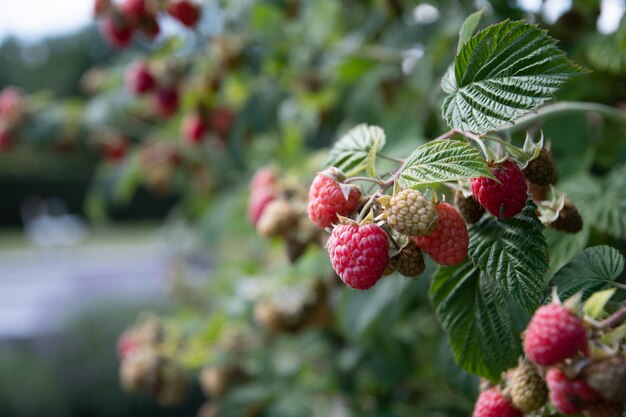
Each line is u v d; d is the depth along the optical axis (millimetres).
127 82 817
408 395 701
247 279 761
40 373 1751
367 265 302
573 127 479
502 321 347
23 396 1730
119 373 1752
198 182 1109
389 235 318
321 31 818
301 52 783
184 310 923
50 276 3498
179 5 697
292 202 465
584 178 433
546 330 287
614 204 409
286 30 770
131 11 700
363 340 664
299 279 652
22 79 5340
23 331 1962
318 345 756
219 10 770
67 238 6043
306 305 646
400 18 697
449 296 355
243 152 886
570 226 343
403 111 649
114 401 1732
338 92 818
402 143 529
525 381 324
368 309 559
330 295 654
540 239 318
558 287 331
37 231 6129
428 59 600
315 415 738
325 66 764
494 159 314
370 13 806
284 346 770
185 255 1357
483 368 348
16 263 4398
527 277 314
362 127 373
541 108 402
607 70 489
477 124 317
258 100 810
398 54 683
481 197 310
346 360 696
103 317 1854
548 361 286
